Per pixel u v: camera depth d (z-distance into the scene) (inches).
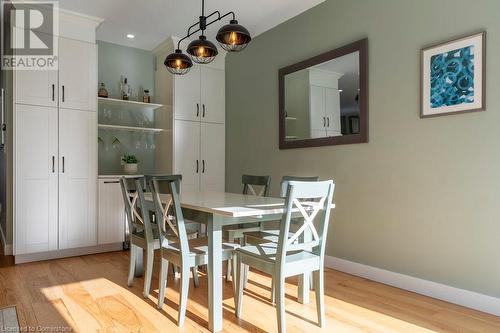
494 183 86.9
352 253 121.6
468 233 91.5
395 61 108.9
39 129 133.8
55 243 136.9
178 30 159.6
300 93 140.3
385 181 111.4
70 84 141.2
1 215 173.2
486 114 88.4
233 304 92.1
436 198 98.5
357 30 120.3
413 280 103.0
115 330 76.9
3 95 159.6
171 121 169.5
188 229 123.0
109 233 150.3
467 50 91.7
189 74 173.9
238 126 177.2
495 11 87.1
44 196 134.6
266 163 159.2
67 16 140.2
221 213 73.5
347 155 123.5
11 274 117.2
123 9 138.8
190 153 173.6
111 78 174.7
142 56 184.5
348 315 85.7
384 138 111.7
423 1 101.8
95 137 147.2
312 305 91.9
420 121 102.3
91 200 145.7
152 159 186.5
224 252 85.9
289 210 70.9
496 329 78.2
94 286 105.3
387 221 110.7
